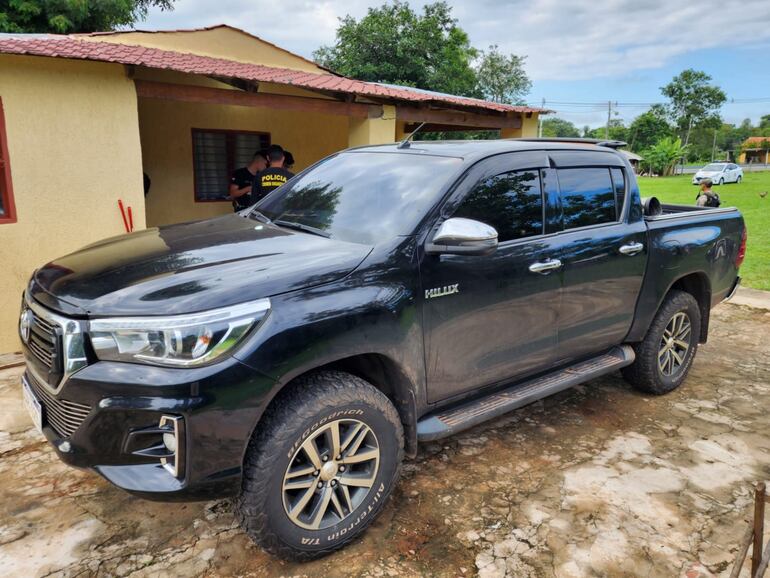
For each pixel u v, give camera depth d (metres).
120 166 5.59
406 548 2.59
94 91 5.34
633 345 4.19
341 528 2.50
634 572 2.47
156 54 6.24
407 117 9.05
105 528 2.67
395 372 2.64
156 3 18.64
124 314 2.11
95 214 5.52
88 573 2.38
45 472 3.11
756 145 90.25
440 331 2.79
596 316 3.62
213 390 2.07
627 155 4.18
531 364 3.35
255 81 6.62
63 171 5.27
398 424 2.64
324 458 2.43
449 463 3.32
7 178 4.98
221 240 2.84
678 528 2.77
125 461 2.14
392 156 3.41
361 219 2.94
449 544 2.62
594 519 2.82
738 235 4.75
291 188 3.62
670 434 3.74
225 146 9.98
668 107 89.50
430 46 22.19
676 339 4.37
